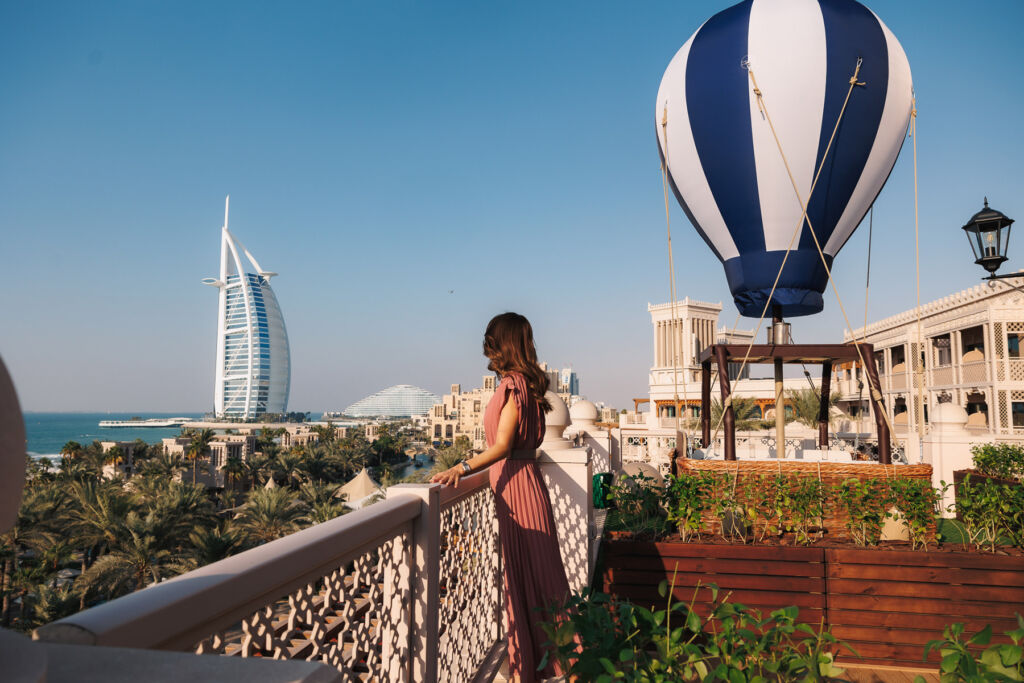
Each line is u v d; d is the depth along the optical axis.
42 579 33.88
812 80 6.85
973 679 1.83
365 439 149.25
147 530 35.03
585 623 2.26
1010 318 23.84
